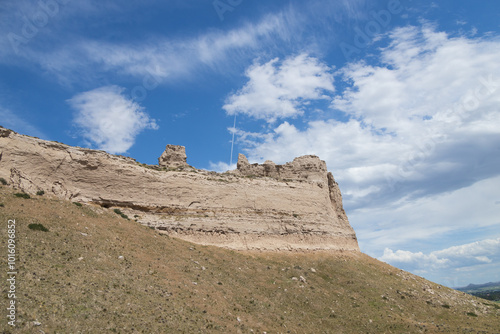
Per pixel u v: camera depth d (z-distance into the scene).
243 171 72.25
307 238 65.12
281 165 75.06
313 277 52.94
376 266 64.56
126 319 26.66
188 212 57.38
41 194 45.38
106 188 51.88
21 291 25.22
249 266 50.34
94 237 38.94
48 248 33.09
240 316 35.03
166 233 52.81
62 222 39.19
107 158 53.41
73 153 50.47
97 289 29.19
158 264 39.28
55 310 24.59
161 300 31.55
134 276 34.12
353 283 53.47
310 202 70.69
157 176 56.78
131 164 55.91
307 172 75.44
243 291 41.59
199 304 33.81
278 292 44.59
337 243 69.31
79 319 24.67
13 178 44.31
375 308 46.69
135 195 53.84
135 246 41.59
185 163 66.12
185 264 42.31
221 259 49.19
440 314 49.50
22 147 46.38
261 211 64.06
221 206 60.72
